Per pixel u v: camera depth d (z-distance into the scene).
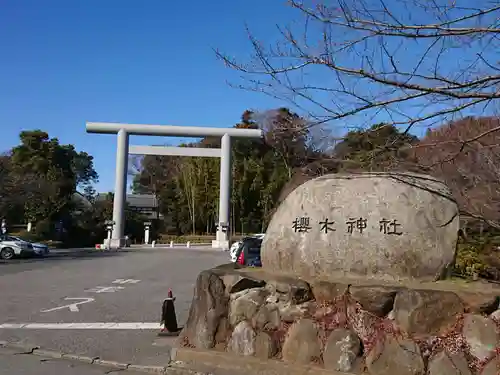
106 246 38.50
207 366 5.41
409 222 5.14
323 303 5.07
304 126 4.49
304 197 5.84
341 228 5.41
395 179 5.39
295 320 5.14
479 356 4.21
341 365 4.72
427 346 4.41
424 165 5.21
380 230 5.21
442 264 5.00
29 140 46.19
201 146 53.38
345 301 4.92
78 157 60.41
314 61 4.02
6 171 34.56
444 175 5.79
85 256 28.98
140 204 61.22
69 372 5.71
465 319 4.36
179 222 57.56
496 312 4.27
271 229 6.05
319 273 5.44
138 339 7.23
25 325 8.20
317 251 5.47
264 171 45.34
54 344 6.92
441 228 5.12
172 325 7.59
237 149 46.47
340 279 5.23
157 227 58.78
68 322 8.48
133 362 6.01
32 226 41.44
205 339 5.61
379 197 5.36
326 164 5.62
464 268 7.16
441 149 5.02
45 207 41.34
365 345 4.71
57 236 42.59
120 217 38.94
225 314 5.62
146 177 64.69
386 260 5.11
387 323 4.64
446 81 3.68
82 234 46.03
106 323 8.41
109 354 6.38
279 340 5.20
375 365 4.58
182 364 5.57
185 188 54.53
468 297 4.40
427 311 4.46
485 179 5.89
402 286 4.76
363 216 5.34
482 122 4.83
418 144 4.65
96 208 51.66
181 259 26.94
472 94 3.56
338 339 4.82
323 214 5.57
